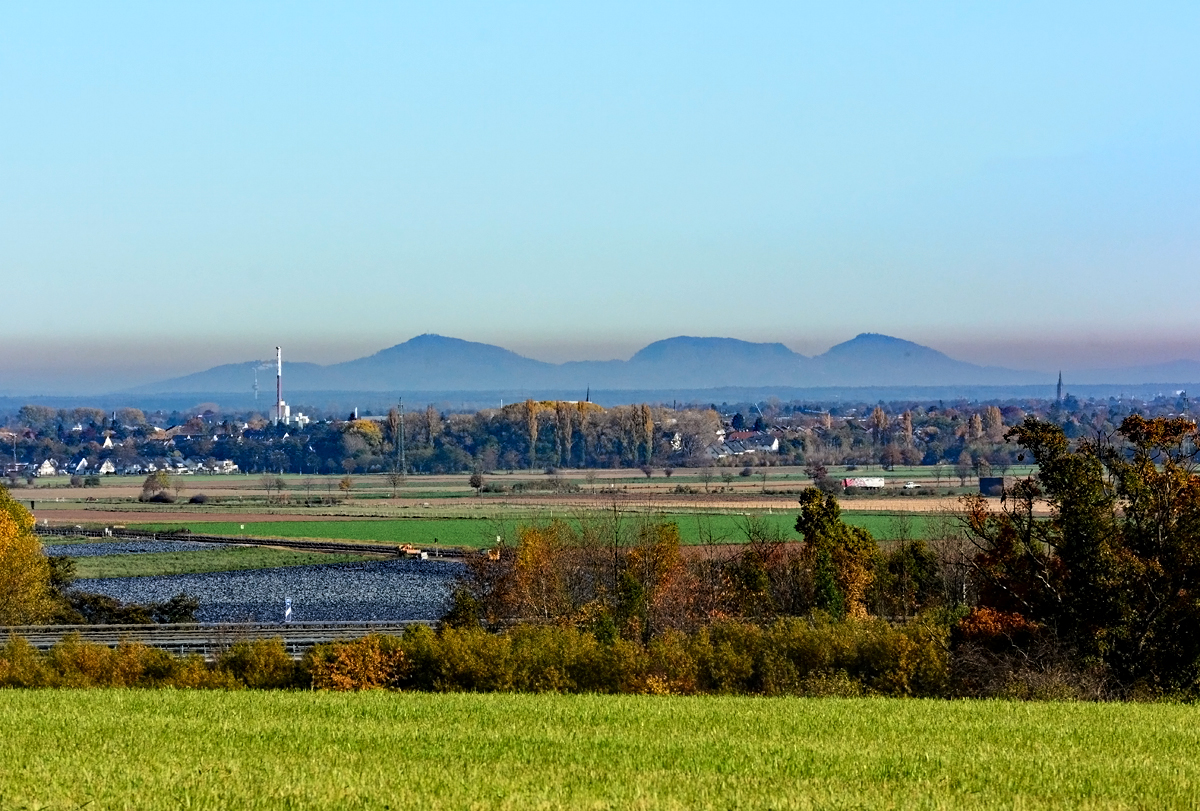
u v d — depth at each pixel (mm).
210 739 133000
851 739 137750
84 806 95750
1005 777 112688
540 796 100000
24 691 192375
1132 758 125500
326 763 116812
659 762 119250
